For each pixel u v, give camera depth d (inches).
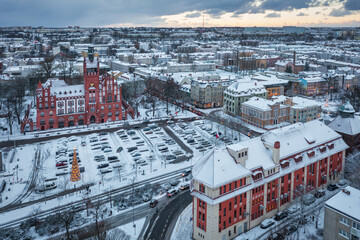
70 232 4244.6
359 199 3708.2
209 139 7593.5
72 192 5300.2
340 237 3690.9
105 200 5036.9
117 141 7519.7
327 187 5290.4
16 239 4106.8
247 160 4264.3
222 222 3959.2
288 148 4749.0
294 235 4114.2
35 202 5034.5
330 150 5206.7
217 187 3796.8
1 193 5295.3
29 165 6304.1
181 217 4584.2
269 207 4503.0
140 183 5570.9
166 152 6855.3
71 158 6599.4
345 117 6028.5
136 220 4527.6
